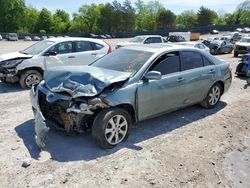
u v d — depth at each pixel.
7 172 4.20
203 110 7.27
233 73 13.40
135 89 5.23
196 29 81.44
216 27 83.62
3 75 9.31
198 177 4.29
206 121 6.52
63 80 5.19
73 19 119.38
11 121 6.20
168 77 5.86
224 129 6.12
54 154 4.75
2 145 5.03
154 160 4.66
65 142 5.17
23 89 9.34
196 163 4.66
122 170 4.34
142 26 118.00
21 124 6.03
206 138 5.62
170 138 5.52
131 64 5.68
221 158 4.90
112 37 75.12
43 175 4.15
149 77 5.36
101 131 4.80
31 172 4.21
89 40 10.78
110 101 4.85
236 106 7.77
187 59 6.46
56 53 9.74
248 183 4.23
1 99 8.04
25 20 102.75
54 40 10.13
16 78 9.37
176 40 31.27
